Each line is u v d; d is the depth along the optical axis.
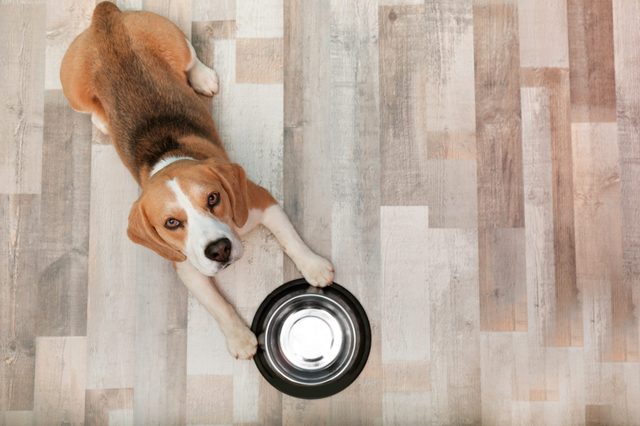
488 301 2.18
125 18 2.08
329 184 2.20
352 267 2.18
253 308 2.17
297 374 2.15
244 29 2.22
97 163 2.21
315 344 2.16
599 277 2.18
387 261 2.19
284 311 2.16
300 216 2.20
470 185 2.20
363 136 2.21
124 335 2.18
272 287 2.18
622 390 2.16
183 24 2.23
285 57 2.22
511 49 2.21
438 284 2.18
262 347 2.15
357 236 2.19
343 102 2.21
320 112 2.21
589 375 2.16
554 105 2.21
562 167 2.20
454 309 2.18
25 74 2.22
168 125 2.04
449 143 2.21
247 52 2.22
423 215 2.19
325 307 2.17
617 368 2.16
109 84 2.06
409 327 2.17
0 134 2.21
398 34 2.22
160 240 1.94
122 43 2.06
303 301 2.17
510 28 2.22
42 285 2.19
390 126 2.21
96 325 2.18
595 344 2.17
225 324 2.12
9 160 2.21
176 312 2.18
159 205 1.90
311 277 2.13
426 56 2.22
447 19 2.22
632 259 2.18
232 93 2.21
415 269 2.18
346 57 2.22
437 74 2.21
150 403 2.17
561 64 2.21
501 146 2.20
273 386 2.16
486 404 2.16
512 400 2.16
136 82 2.06
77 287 2.19
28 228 2.20
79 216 2.20
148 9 2.23
